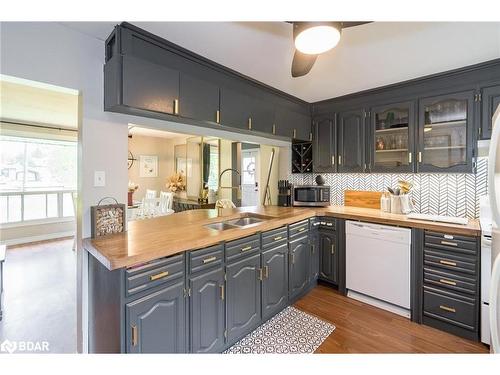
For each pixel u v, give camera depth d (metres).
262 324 2.19
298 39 1.40
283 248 2.41
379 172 2.83
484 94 2.21
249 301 2.03
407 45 1.87
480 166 2.38
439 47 1.90
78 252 1.80
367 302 2.60
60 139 5.25
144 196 5.77
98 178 1.80
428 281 2.19
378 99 2.84
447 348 1.89
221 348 1.79
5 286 2.97
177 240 1.62
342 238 2.79
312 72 2.38
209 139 4.97
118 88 1.59
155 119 2.09
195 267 1.63
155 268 1.42
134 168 5.65
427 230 2.20
